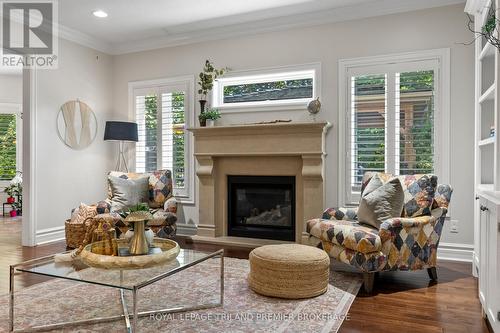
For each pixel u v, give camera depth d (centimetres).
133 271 233
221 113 521
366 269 301
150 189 500
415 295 300
